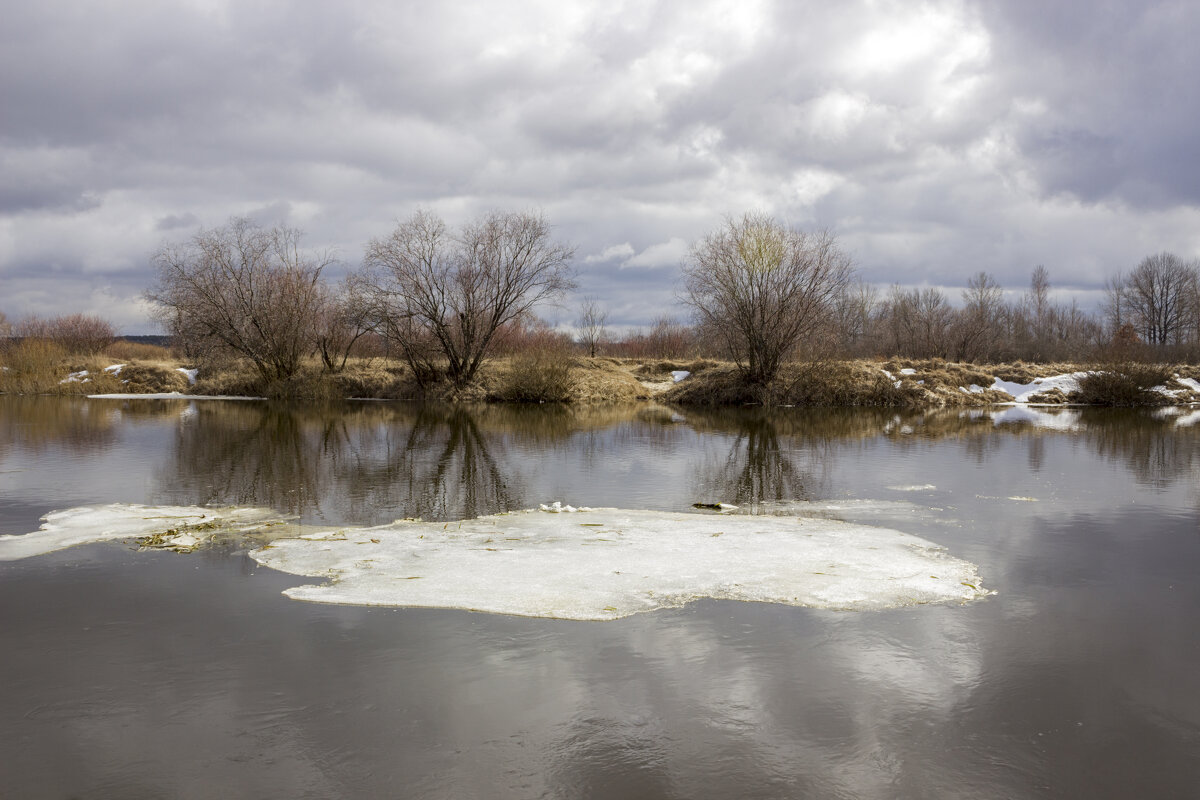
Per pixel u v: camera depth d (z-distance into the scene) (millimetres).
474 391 39844
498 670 6527
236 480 15555
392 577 8773
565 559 9422
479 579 8680
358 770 5195
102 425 26234
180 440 22109
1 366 45781
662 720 5777
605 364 45781
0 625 7508
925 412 34031
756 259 36125
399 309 38781
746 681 6367
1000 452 20266
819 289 36375
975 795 4969
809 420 30031
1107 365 40625
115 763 5289
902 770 5215
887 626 7469
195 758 5336
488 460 18656
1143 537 11070
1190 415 32969
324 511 12547
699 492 14430
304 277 42031
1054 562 9758
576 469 17266
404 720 5781
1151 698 6172
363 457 19047
